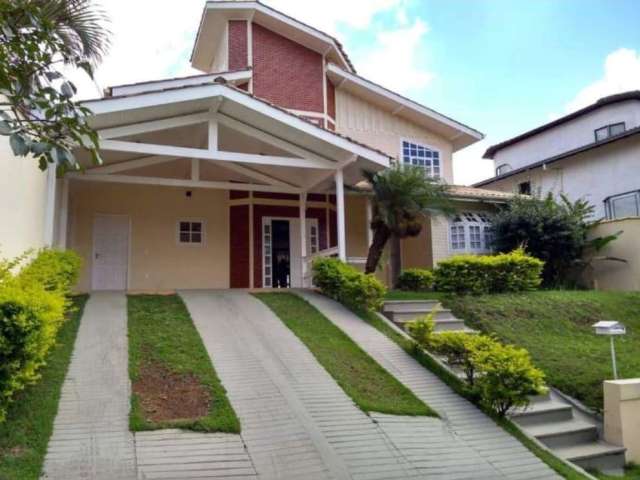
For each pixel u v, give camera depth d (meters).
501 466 6.43
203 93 11.41
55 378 6.99
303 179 16.02
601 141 20.05
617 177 20.06
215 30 18.92
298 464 5.83
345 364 8.85
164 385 7.26
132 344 8.52
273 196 17.70
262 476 5.52
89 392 6.78
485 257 13.77
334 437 6.51
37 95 4.40
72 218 15.72
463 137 20.86
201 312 10.84
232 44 17.73
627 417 7.66
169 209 16.78
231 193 17.45
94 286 15.74
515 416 7.92
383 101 19.72
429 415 7.50
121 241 16.20
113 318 9.84
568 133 25.44
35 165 9.78
